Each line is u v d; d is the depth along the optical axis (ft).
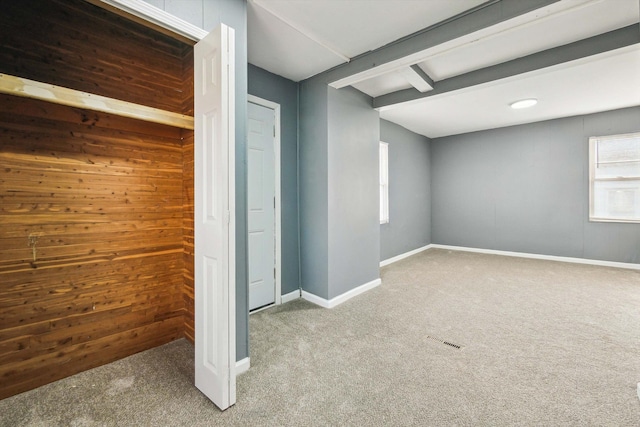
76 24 6.09
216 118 5.13
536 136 17.44
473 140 19.80
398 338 7.88
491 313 9.49
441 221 21.48
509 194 18.52
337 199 10.63
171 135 7.69
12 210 5.55
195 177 5.77
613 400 5.40
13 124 5.49
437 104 13.93
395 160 17.83
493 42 8.27
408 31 7.79
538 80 11.07
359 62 9.10
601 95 12.74
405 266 16.08
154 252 7.52
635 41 7.40
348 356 6.98
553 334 8.02
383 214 16.96
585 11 6.87
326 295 10.34
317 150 10.53
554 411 5.15
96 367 6.55
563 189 16.72
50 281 5.99
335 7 6.78
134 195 7.13
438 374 6.25
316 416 5.06
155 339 7.54
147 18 4.99
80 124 6.27
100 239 6.63
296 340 7.79
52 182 5.97
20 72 5.47
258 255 9.97
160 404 5.34
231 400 5.26
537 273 14.34
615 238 15.39
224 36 4.99
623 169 15.12
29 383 5.75
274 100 10.27
